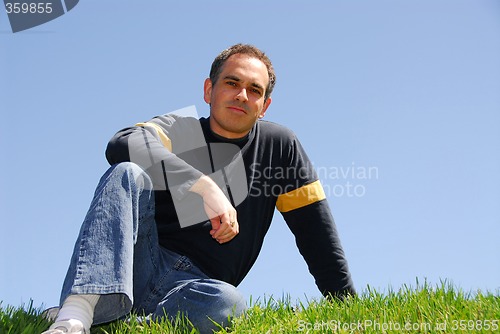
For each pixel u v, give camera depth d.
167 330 2.52
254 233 3.26
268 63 3.41
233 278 3.19
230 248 3.11
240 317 2.74
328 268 3.40
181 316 2.64
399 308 2.74
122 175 2.51
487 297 2.91
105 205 2.42
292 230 3.51
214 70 3.33
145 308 2.80
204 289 2.67
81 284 2.27
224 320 2.68
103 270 2.31
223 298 2.67
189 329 2.62
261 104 3.28
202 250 3.04
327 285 3.39
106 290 2.29
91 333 2.61
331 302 3.14
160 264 2.87
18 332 2.44
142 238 2.73
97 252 2.33
